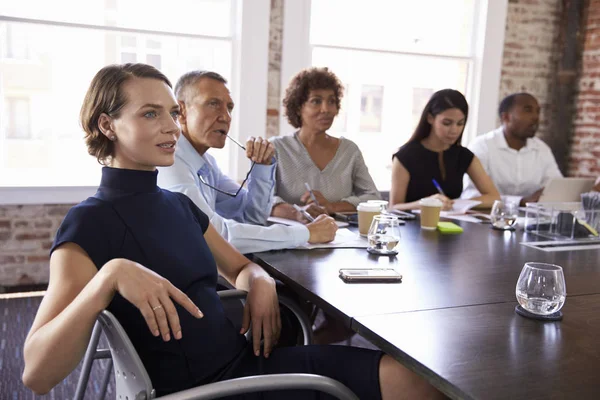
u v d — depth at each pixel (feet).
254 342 4.66
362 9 14.96
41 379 3.35
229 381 3.36
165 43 13.16
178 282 4.20
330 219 6.50
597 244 6.86
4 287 12.21
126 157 4.29
